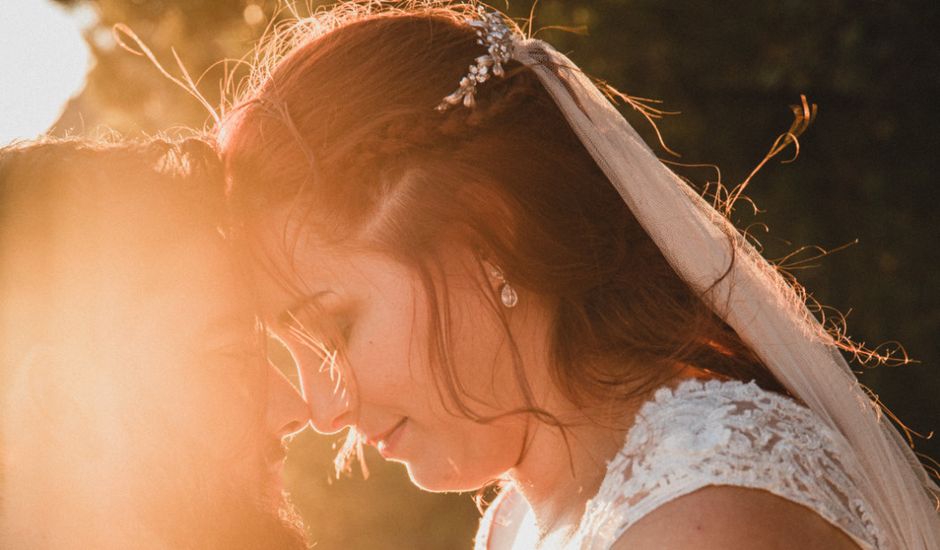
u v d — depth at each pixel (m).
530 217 1.98
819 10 6.93
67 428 1.93
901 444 2.23
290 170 2.03
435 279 1.98
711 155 7.44
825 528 1.70
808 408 1.97
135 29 8.23
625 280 2.01
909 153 7.41
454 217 1.98
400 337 2.01
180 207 2.03
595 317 1.99
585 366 1.97
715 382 1.91
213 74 7.83
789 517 1.67
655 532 1.67
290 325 2.13
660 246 2.01
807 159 7.49
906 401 7.44
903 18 6.93
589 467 2.00
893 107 7.30
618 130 2.05
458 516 7.24
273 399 2.16
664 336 1.98
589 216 2.02
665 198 2.02
